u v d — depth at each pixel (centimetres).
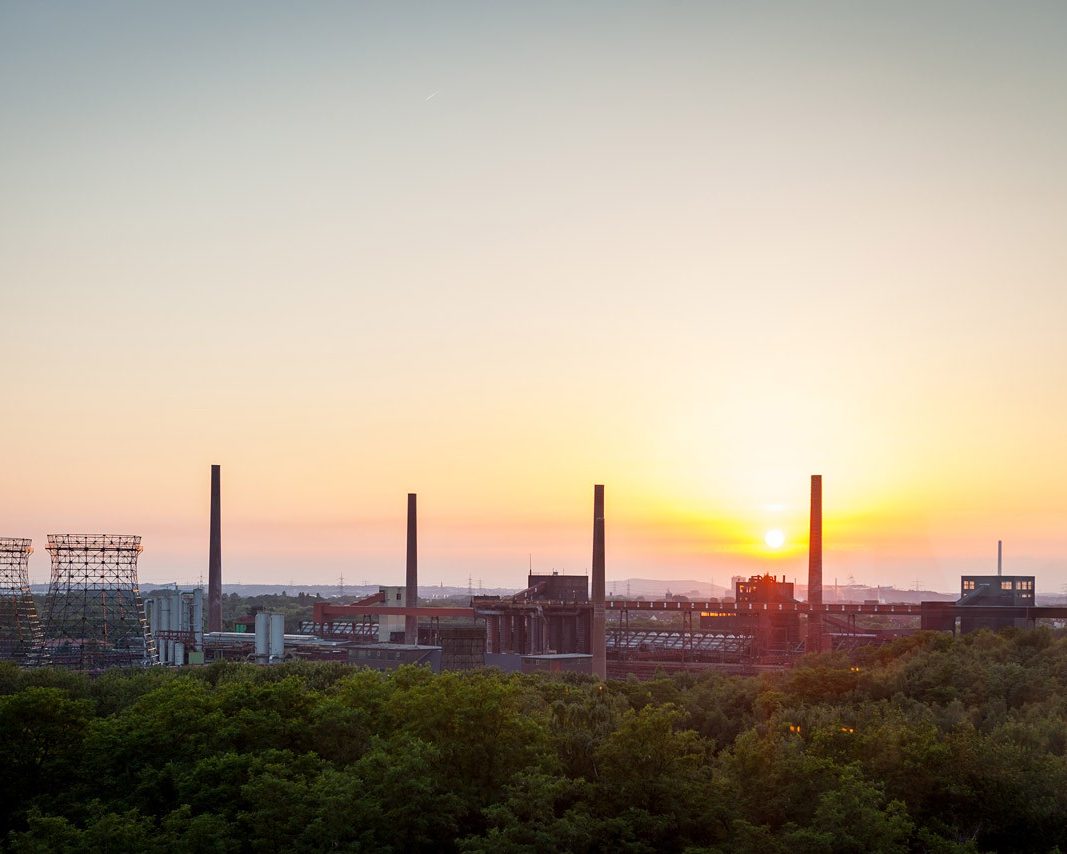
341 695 12206
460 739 10062
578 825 9169
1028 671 15700
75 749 11050
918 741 10675
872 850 8912
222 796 9738
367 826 9206
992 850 10088
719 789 9925
